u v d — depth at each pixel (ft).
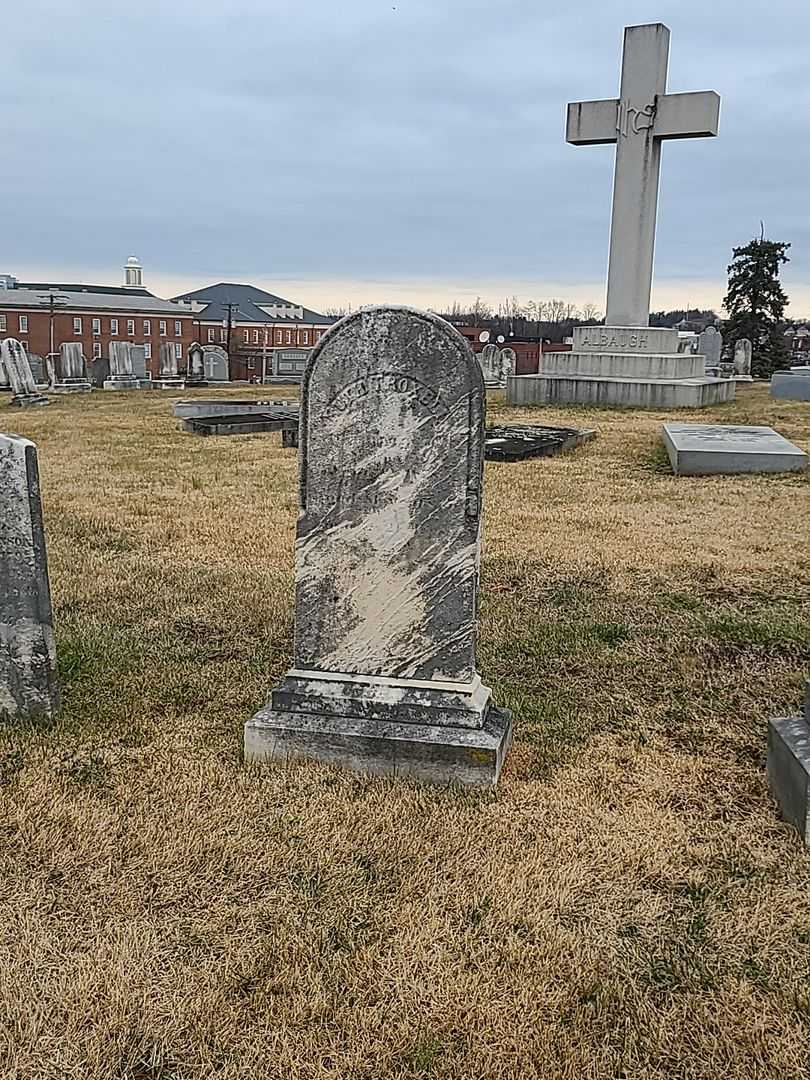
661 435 45.16
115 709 14.71
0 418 60.13
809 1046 8.13
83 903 10.02
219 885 10.34
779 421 50.90
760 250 164.86
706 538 25.93
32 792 12.19
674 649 17.60
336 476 12.62
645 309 59.41
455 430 12.13
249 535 26.61
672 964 9.12
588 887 10.31
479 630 18.54
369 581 12.76
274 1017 8.45
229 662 16.84
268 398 75.66
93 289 277.85
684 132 54.65
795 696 15.53
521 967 9.05
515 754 13.33
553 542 25.49
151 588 21.35
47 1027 8.32
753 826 11.53
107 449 45.11
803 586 21.62
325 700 12.97
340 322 12.34
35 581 13.79
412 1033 8.25
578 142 57.82
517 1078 7.81
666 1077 7.84
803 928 9.63
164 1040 8.19
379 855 10.84
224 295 330.34
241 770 12.79
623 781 12.69
